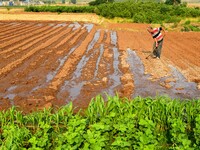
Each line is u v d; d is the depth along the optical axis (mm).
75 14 38219
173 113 6117
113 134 5531
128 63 12930
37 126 6074
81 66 12281
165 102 6402
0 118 6086
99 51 15680
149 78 10523
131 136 4984
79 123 5090
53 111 7637
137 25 30172
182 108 6273
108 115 5719
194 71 11523
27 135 5336
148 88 9484
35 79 10289
